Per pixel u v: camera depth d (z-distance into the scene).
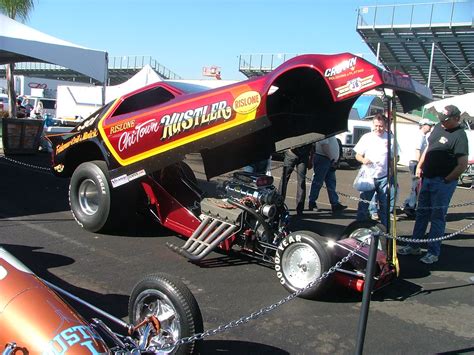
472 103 12.26
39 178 10.15
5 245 5.55
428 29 26.06
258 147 5.41
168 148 5.27
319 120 5.18
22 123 13.11
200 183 10.45
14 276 2.59
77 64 10.81
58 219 6.94
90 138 6.07
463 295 4.99
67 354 2.19
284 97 5.02
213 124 4.95
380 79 4.03
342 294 4.75
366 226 5.39
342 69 4.20
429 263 6.07
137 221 6.98
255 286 4.80
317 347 3.63
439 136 5.91
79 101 26.05
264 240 5.08
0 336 2.31
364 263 4.49
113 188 5.99
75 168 6.91
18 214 7.07
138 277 4.82
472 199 12.91
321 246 4.39
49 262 5.10
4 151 12.97
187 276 4.96
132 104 5.92
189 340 2.71
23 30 10.16
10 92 15.25
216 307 4.25
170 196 5.82
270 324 3.98
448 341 3.89
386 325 4.12
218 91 4.99
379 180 6.73
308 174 14.69
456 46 26.64
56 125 19.28
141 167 5.52
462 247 7.08
